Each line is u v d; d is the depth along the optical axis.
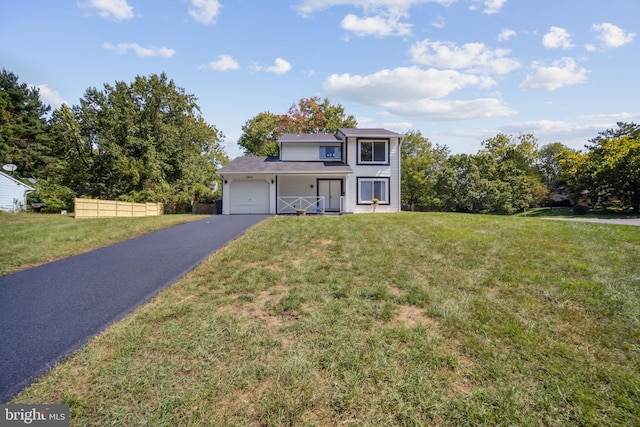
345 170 18.73
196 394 2.31
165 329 3.28
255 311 3.73
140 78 25.16
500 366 2.65
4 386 2.38
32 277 4.95
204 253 6.35
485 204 28.30
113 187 22.95
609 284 4.44
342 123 32.88
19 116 34.09
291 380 2.46
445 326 3.34
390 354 2.82
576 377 2.51
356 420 2.10
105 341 3.04
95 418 2.09
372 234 8.07
